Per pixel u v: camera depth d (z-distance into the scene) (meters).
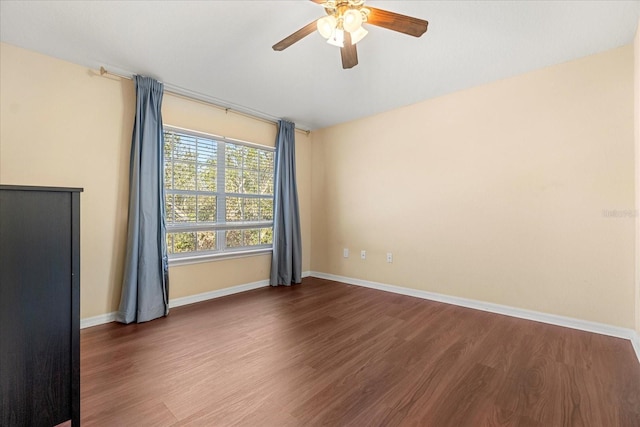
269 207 3.87
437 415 1.38
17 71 2.17
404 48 2.21
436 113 3.15
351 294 3.42
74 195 1.12
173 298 2.95
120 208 2.64
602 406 1.45
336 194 4.10
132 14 1.83
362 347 2.08
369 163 3.74
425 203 3.24
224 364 1.84
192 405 1.45
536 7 1.76
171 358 1.92
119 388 1.58
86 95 2.47
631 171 2.16
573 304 2.40
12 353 0.99
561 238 2.45
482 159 2.84
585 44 2.16
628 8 1.76
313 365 1.83
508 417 1.37
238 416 1.37
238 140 3.48
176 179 2.98
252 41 2.14
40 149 2.26
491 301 2.81
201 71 2.59
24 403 1.01
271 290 3.60
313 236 4.39
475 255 2.90
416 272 3.33
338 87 2.91
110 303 2.58
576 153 2.38
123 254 2.65
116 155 2.62
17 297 1.00
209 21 1.91
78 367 1.13
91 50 2.24
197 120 3.13
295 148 4.14
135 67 2.52
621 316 2.21
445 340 2.19
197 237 3.15
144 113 2.66
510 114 2.68
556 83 2.46
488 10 1.79
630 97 2.16
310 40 2.12
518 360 1.89
